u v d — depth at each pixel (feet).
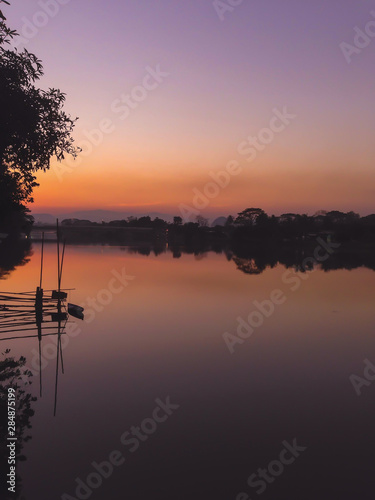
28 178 44.39
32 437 25.35
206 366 40.11
